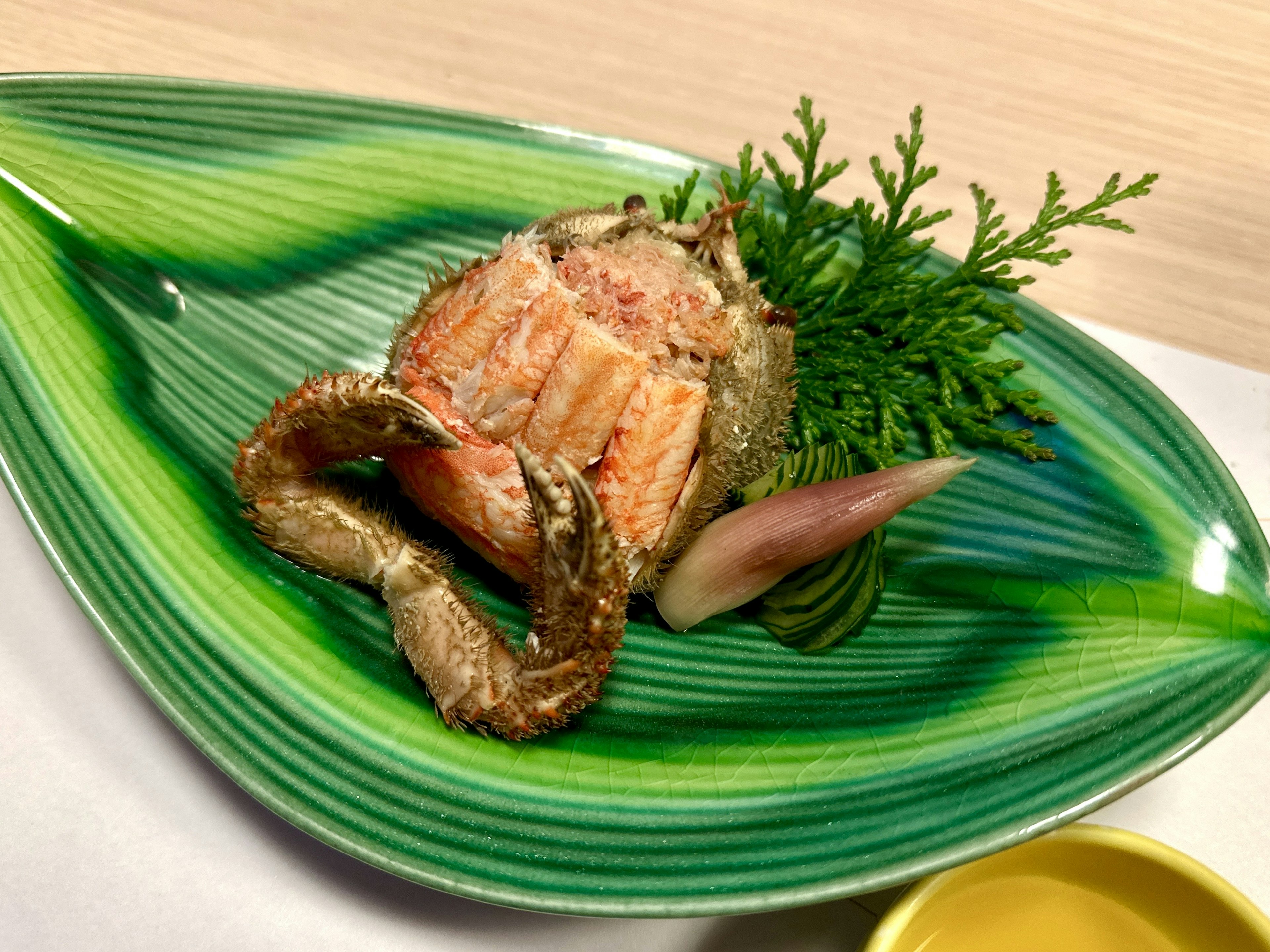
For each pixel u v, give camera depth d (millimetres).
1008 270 286
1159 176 294
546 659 213
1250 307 333
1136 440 268
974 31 378
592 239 252
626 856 214
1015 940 223
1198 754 257
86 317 264
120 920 217
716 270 258
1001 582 261
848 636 262
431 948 223
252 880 224
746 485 267
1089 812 222
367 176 297
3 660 236
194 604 232
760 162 348
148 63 338
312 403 219
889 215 282
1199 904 212
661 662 257
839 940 231
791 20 376
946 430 277
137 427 255
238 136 290
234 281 286
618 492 232
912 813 223
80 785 227
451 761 222
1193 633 242
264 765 215
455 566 258
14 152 269
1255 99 370
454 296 241
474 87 353
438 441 215
